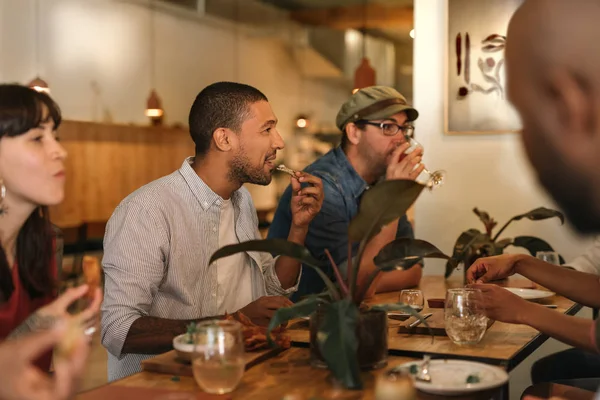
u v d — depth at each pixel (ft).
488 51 11.26
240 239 7.07
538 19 1.78
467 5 11.34
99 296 3.95
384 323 4.81
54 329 3.24
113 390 4.17
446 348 5.19
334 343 4.15
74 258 21.72
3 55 21.27
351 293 4.72
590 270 8.55
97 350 15.76
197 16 28.55
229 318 5.56
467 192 11.60
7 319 4.99
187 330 5.09
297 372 4.68
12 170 4.79
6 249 5.09
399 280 8.52
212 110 6.63
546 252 8.53
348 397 4.09
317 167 8.84
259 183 6.91
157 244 6.21
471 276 7.16
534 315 5.20
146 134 26.48
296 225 7.18
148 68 26.61
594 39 1.70
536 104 1.79
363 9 28.35
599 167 1.73
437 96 11.71
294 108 33.01
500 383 4.09
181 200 6.57
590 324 4.99
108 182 24.75
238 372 4.05
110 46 24.94
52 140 4.94
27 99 4.76
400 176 7.23
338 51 32.30
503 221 11.37
